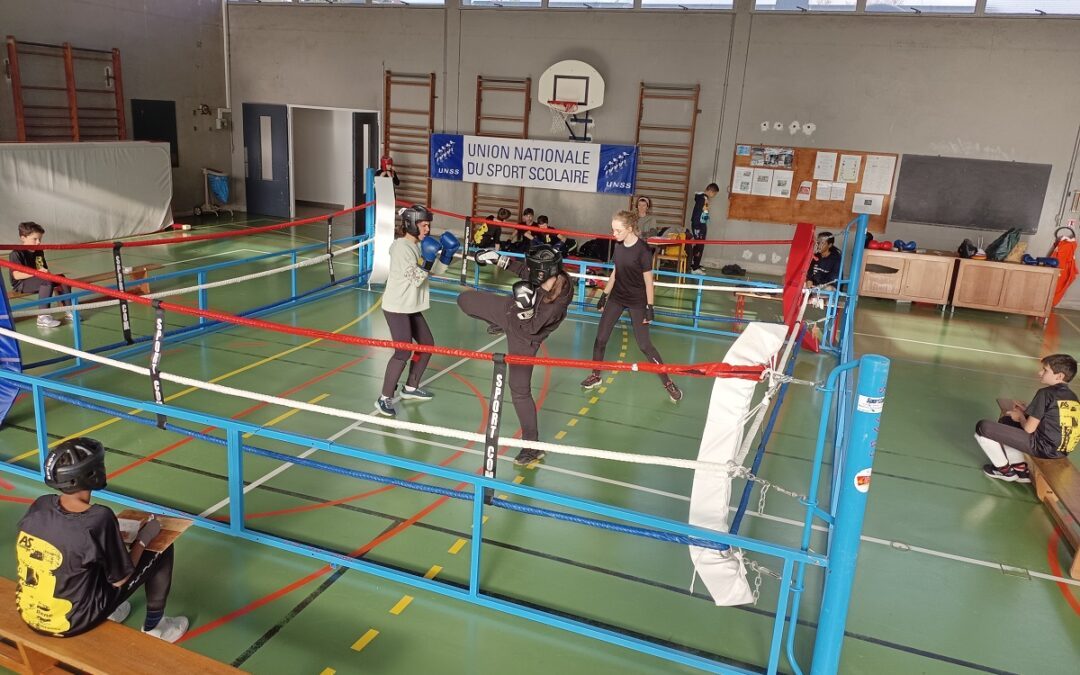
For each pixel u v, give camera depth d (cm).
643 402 574
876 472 482
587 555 364
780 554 260
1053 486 409
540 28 1170
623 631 309
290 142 1377
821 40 1062
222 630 296
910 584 359
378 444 470
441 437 486
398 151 1299
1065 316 995
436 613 314
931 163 1056
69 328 658
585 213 1216
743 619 323
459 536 372
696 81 1123
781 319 873
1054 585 364
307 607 313
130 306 746
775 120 1104
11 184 948
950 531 411
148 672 221
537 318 403
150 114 1268
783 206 1129
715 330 798
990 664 304
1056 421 442
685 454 484
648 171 1168
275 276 920
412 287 488
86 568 230
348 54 1291
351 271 971
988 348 809
